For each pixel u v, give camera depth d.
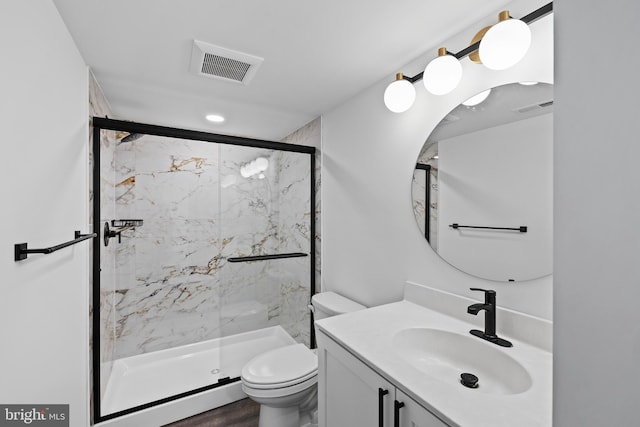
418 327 1.30
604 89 0.40
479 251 1.30
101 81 1.82
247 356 2.30
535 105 1.12
